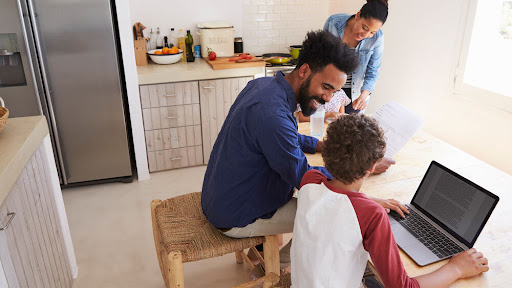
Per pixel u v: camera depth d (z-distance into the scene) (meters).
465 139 2.74
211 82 3.38
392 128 1.94
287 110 1.42
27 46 2.76
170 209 1.91
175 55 3.48
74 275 2.29
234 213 1.59
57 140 3.10
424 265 1.25
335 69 1.39
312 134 2.18
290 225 1.70
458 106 2.75
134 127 3.26
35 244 1.73
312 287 1.20
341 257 1.16
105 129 3.20
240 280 2.27
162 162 3.53
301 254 1.24
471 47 2.60
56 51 2.88
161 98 3.29
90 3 2.84
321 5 4.15
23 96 2.90
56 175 2.11
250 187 1.54
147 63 3.53
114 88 3.10
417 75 3.09
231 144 1.50
